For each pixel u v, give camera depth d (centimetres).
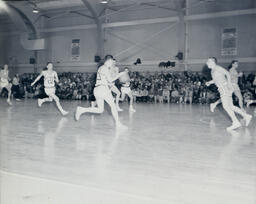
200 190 258
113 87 1003
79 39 2191
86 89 1873
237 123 627
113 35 2050
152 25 1917
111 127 651
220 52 1741
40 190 251
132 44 1991
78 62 2205
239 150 425
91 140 495
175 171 317
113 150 419
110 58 625
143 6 1944
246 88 1491
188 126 681
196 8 1794
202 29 1780
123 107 1259
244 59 1680
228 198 241
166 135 554
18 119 792
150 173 308
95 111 648
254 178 294
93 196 239
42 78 2044
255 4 1647
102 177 293
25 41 2322
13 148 427
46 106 1272
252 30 1656
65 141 484
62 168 324
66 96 1942
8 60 2483
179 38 1812
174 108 1228
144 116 893
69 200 230
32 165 334
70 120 773
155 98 1684
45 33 2320
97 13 2011
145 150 420
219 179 290
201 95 1580
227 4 1716
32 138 509
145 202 229
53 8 2216
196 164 346
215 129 638
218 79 628
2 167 324
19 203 224
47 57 2328
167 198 239
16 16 2239
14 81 1938
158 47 1908
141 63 1955
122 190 256
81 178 289
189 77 1680
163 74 1778
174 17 1836
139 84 1747
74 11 2159
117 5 2011
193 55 1809
